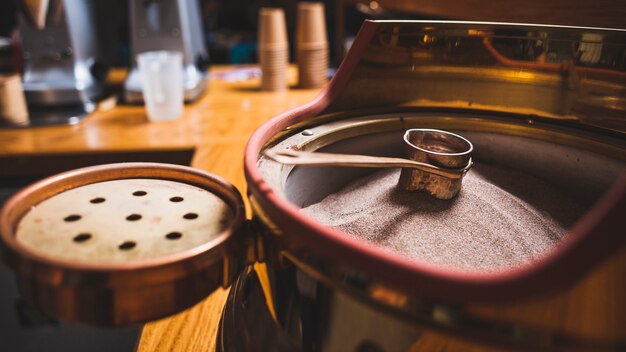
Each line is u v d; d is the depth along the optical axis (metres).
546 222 0.43
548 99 0.48
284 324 0.29
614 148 0.45
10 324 0.98
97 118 1.08
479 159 0.53
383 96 0.51
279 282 0.29
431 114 0.52
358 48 0.47
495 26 0.47
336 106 0.48
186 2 1.20
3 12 1.72
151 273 0.26
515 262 0.37
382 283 0.22
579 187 0.48
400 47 0.49
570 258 0.19
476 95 0.51
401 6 0.92
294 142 0.42
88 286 0.25
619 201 0.18
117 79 1.42
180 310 0.28
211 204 0.34
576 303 0.19
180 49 1.21
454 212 0.42
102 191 0.35
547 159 0.50
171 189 0.36
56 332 0.96
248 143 0.34
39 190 0.33
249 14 2.32
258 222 0.30
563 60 0.46
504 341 0.21
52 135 0.97
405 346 0.23
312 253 0.24
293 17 2.26
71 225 0.30
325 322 0.26
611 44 0.43
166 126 1.02
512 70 0.48
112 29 2.04
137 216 0.32
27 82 1.11
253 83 1.40
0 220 0.28
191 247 0.29
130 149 0.89
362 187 0.49
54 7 1.06
